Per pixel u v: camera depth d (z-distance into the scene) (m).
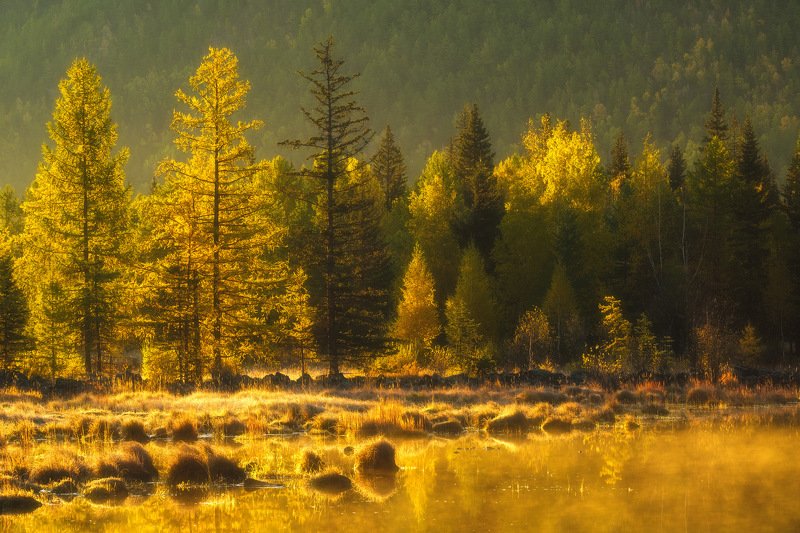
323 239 66.44
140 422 35.78
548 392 48.66
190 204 61.06
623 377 56.97
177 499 24.30
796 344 92.50
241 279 60.94
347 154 66.62
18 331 59.91
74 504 23.72
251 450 32.31
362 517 21.98
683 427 38.56
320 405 43.88
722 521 21.14
